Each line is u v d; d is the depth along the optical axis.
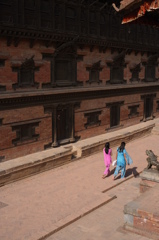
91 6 19.86
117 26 22.45
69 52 19.14
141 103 27.42
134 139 23.44
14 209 10.99
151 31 26.81
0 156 15.88
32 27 16.05
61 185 13.62
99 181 14.09
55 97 18.44
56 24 17.58
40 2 16.33
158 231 8.34
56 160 16.27
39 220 10.09
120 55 23.19
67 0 17.94
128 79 25.34
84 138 21.28
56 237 9.05
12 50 15.80
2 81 15.55
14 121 16.34
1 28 14.50
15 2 14.99
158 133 25.39
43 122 18.09
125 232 8.88
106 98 22.88
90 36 19.92
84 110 20.98
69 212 10.74
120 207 11.25
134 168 16.06
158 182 11.16
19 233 9.20
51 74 18.22
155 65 28.91
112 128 23.88
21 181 14.16
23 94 16.20
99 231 9.34
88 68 20.95
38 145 18.02
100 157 18.50
